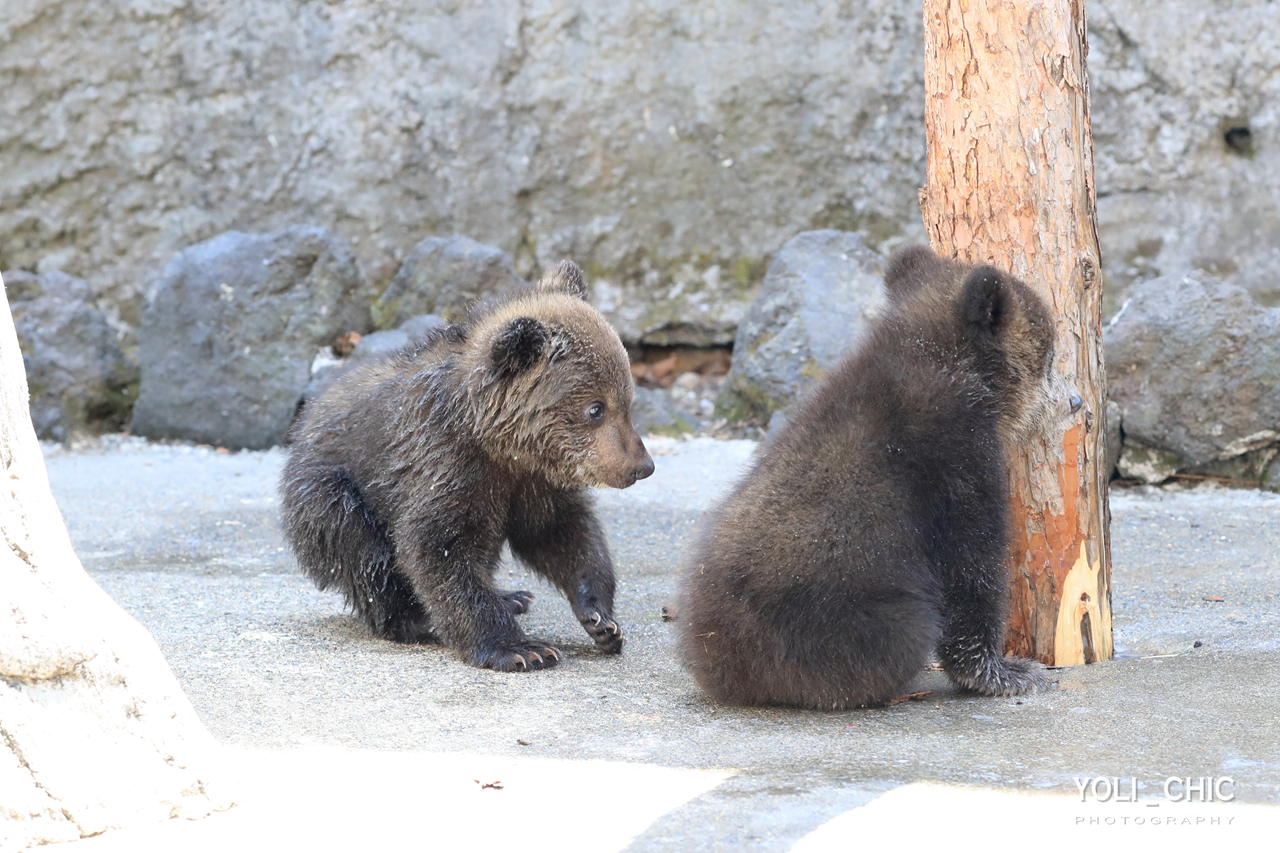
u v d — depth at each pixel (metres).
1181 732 5.00
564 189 15.09
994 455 5.77
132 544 9.66
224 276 13.58
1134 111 13.88
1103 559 6.30
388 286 15.12
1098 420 6.25
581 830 4.04
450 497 6.60
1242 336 11.20
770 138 14.80
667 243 15.12
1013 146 6.06
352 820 4.17
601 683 6.14
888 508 5.59
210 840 4.02
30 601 4.17
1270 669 5.86
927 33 6.31
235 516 10.59
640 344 15.28
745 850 3.86
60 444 13.70
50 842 3.98
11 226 15.14
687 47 14.75
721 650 5.58
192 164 15.22
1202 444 11.31
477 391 6.45
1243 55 13.59
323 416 7.39
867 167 14.70
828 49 14.53
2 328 4.41
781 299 13.27
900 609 5.52
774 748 4.96
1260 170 13.65
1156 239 13.91
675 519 10.31
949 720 5.38
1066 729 5.13
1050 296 6.11
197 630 7.04
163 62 15.09
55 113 15.05
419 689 5.96
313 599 7.98
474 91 14.97
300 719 5.40
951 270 6.08
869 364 5.91
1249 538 9.24
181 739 4.34
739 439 13.20
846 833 3.97
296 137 15.14
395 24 14.95
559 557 7.06
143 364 13.82
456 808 4.27
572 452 6.47
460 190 15.12
